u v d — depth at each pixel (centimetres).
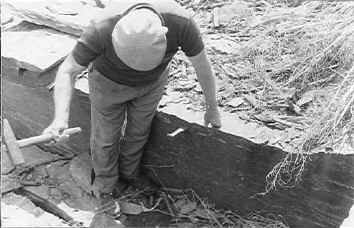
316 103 325
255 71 348
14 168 363
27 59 362
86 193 357
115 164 346
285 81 342
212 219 345
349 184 294
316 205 311
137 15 259
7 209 337
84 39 268
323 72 337
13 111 397
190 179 351
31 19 400
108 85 300
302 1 392
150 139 349
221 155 326
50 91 362
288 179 311
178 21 270
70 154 382
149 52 259
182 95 344
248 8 398
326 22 352
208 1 413
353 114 308
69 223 338
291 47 355
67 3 415
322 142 302
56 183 362
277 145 305
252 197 331
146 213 352
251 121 322
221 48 367
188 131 328
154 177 368
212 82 301
